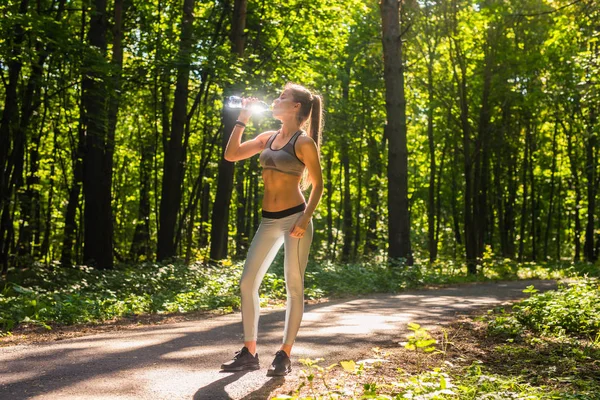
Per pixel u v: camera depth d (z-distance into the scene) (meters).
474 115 28.22
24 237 19.86
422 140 34.41
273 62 20.38
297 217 4.47
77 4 18.89
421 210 39.94
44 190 26.34
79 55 13.09
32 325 7.47
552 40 17.73
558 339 6.88
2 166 15.20
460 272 21.39
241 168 25.22
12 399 3.62
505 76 24.55
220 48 15.88
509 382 4.36
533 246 34.53
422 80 26.92
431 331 6.93
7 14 12.33
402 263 16.16
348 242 31.78
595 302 8.41
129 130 27.25
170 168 17.53
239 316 8.30
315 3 19.83
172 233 17.59
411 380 3.83
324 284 13.28
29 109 15.39
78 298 8.90
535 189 38.41
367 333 6.53
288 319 4.48
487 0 23.28
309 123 4.67
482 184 28.48
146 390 3.90
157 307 9.65
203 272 13.07
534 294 8.84
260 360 4.93
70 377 4.18
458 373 4.81
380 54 26.81
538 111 26.94
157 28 19.88
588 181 31.69
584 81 19.56
